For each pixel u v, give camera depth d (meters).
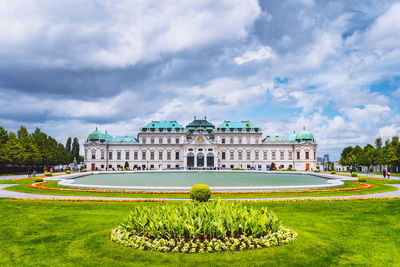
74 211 26.59
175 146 133.00
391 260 14.02
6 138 96.75
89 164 131.62
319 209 27.78
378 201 31.69
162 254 14.36
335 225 20.97
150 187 41.03
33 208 28.00
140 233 16.50
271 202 31.12
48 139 120.44
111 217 23.61
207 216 15.78
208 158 127.19
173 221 15.60
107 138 144.25
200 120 148.75
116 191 39.62
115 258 14.14
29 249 15.70
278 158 133.62
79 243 16.45
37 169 104.56
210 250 14.55
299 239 16.73
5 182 58.19
